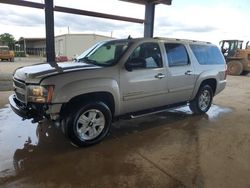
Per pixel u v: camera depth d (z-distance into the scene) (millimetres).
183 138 4461
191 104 5992
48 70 3738
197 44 5719
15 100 4062
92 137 3938
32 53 64750
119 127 4969
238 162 3574
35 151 3729
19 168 3221
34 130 4574
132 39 4578
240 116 6109
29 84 3543
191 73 5375
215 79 6070
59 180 2980
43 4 7484
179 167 3373
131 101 4320
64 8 7793
